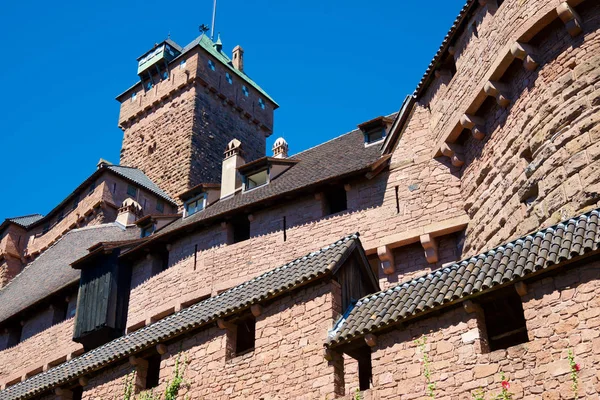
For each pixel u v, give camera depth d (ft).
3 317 135.44
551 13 68.28
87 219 165.27
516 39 71.15
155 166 180.96
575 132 64.49
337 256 63.67
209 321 67.15
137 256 112.68
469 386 49.08
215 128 184.96
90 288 114.32
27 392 82.79
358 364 65.00
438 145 85.66
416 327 53.47
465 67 81.05
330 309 60.29
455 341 51.13
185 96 184.85
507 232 71.46
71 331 119.65
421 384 51.31
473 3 79.36
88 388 76.13
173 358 69.26
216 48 202.08
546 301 48.06
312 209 94.79
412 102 92.22
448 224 82.48
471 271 54.08
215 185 117.80
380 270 87.20
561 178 64.49
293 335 61.46
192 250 104.73
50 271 142.92
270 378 61.00
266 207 98.84
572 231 50.96
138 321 106.83
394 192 88.69
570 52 67.56
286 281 64.13
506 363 48.19
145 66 195.11
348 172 90.48
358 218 89.71
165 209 168.96
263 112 203.72
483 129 78.89
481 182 79.15
